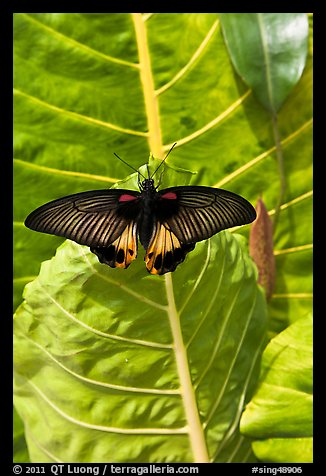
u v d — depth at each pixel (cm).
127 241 80
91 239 80
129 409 87
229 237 88
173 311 84
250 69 99
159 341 85
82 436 88
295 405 88
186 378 86
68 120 100
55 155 100
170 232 80
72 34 99
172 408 87
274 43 98
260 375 89
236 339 89
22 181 100
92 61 100
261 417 88
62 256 83
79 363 85
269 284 99
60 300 84
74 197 79
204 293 85
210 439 89
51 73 100
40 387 88
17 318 86
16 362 88
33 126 100
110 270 82
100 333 84
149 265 80
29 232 100
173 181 82
